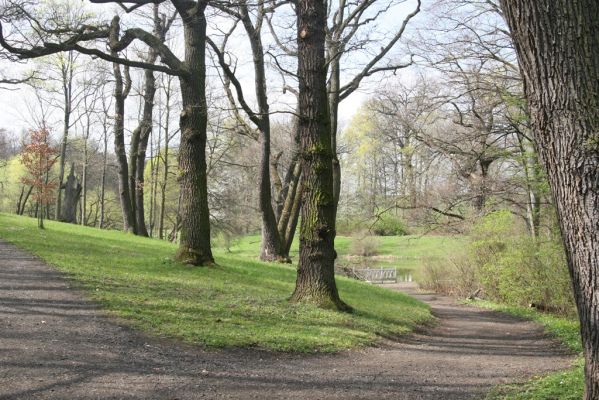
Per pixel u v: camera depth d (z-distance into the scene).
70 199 34.75
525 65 4.11
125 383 5.51
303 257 12.07
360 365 7.77
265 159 22.56
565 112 3.90
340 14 21.30
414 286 34.06
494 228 21.27
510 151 18.45
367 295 17.66
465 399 5.98
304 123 12.09
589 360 3.90
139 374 5.90
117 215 54.88
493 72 17.73
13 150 58.84
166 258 15.32
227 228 38.72
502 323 16.55
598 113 3.82
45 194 22.94
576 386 6.43
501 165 20.61
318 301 11.78
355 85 21.59
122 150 29.12
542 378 7.32
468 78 18.39
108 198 53.56
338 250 51.16
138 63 13.87
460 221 22.47
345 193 55.41
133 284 11.52
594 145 3.79
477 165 21.12
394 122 24.47
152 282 12.02
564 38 3.86
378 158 51.72
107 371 5.88
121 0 13.72
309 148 12.02
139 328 8.09
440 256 30.30
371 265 43.56
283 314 10.52
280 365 7.17
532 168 16.56
